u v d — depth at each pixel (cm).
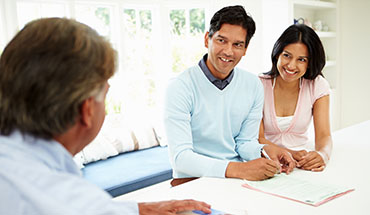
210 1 382
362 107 425
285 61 167
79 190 51
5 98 55
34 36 54
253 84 157
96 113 61
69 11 320
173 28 391
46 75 53
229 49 135
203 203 96
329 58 437
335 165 141
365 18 408
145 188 262
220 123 148
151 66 389
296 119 181
